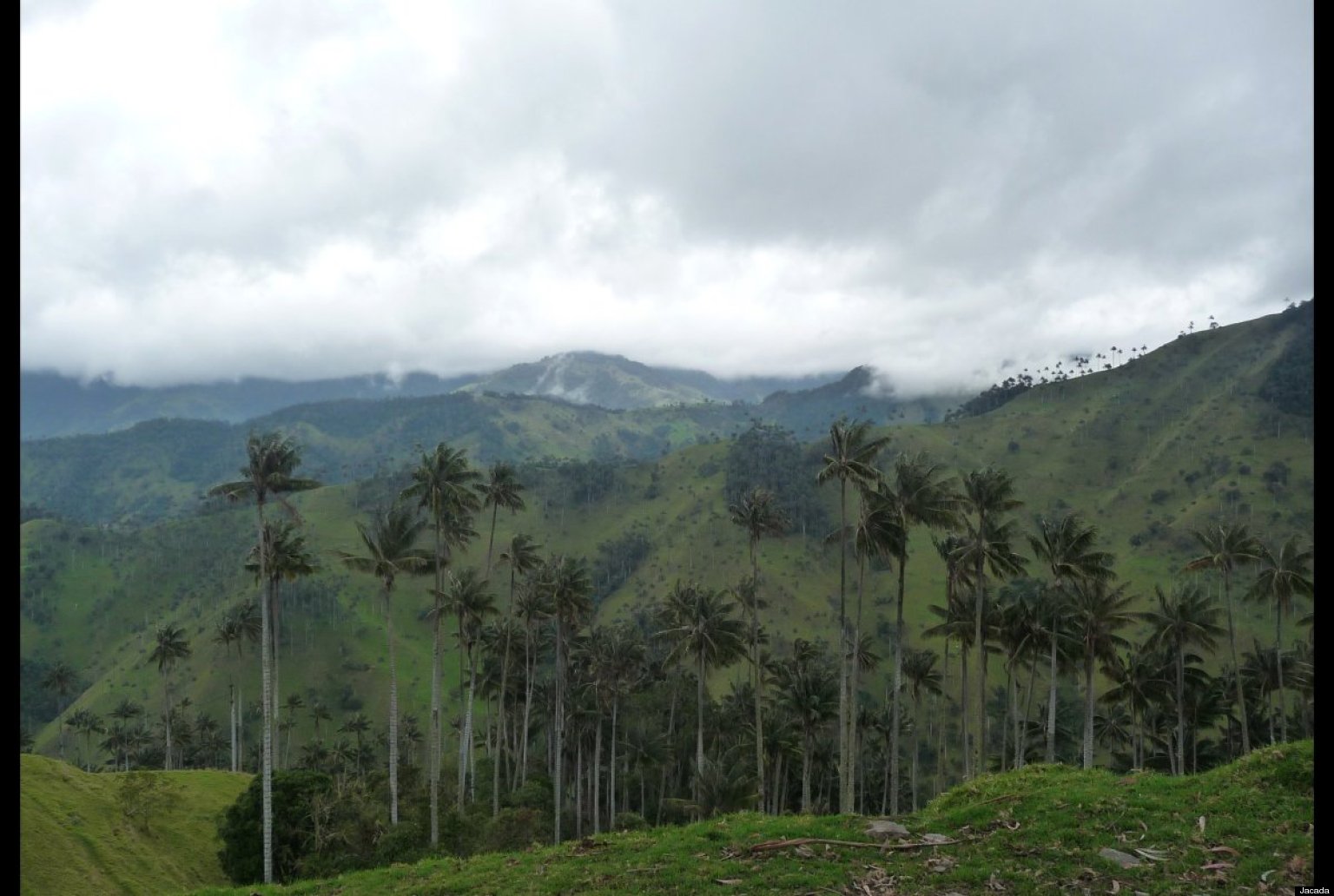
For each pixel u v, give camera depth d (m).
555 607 72.69
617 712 89.81
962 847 20.45
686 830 23.98
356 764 110.81
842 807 51.59
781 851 20.81
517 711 100.88
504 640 82.94
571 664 86.88
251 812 49.22
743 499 68.31
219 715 148.62
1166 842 19.62
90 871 44.62
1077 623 61.28
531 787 73.50
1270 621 143.75
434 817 49.50
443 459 60.56
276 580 66.38
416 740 120.62
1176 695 75.81
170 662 101.81
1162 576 172.00
